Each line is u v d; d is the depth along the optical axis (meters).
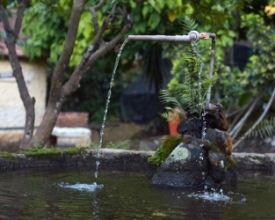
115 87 25.34
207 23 11.47
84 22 15.33
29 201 6.04
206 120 7.41
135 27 15.07
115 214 5.57
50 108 10.17
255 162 8.90
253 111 16.64
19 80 10.62
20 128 17.25
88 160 8.74
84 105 24.83
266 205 6.30
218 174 7.27
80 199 6.29
